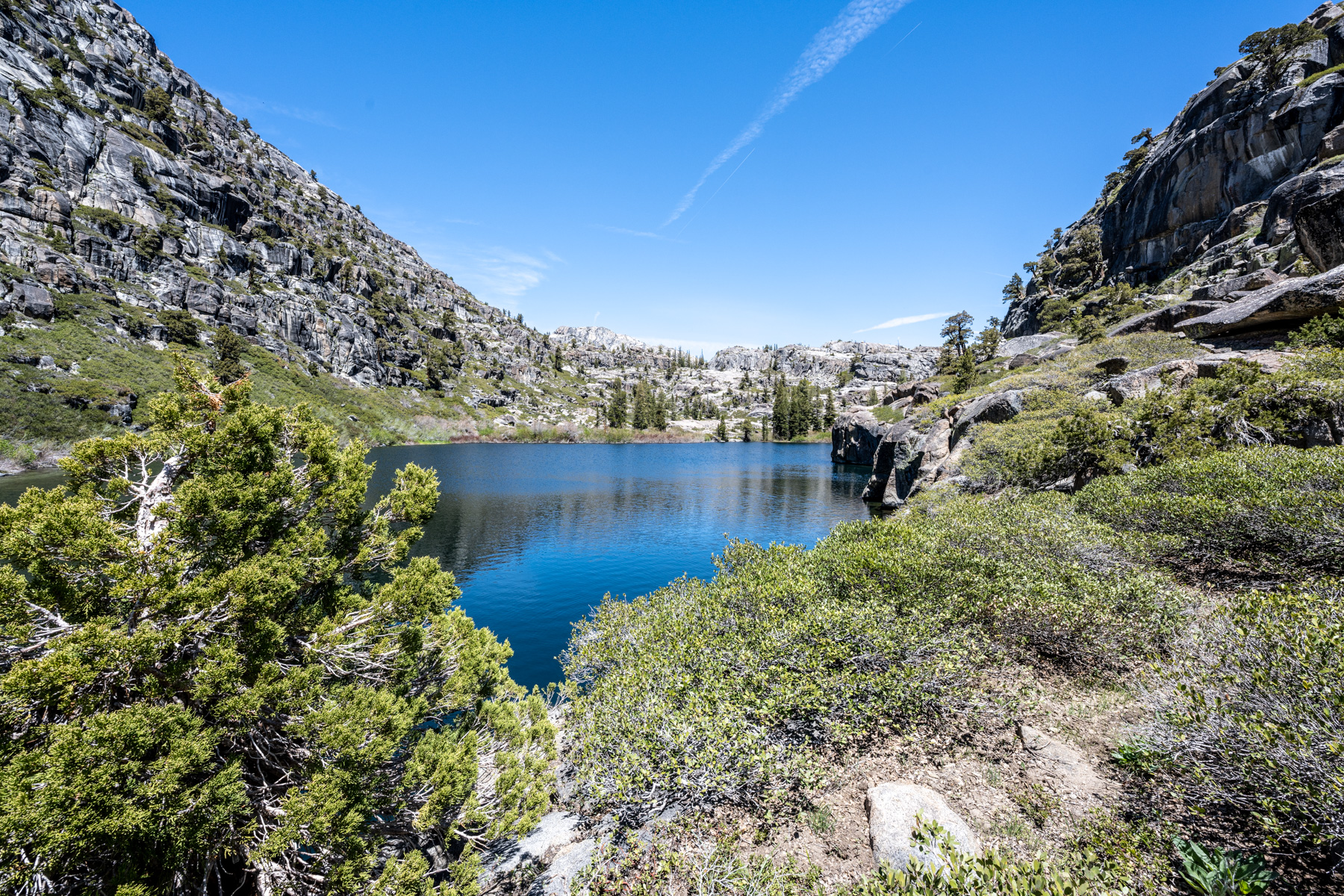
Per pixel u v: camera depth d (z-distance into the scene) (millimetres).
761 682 8688
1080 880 4703
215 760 5324
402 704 6262
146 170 129250
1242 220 67375
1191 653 6523
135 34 177875
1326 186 35219
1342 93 62969
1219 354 25094
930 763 7328
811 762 7355
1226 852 4734
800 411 169875
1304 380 17172
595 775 7465
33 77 116625
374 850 5848
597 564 26734
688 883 5879
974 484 25594
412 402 156750
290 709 5676
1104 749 6879
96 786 3900
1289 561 9414
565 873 6625
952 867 4363
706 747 7191
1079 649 8836
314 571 6621
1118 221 97188
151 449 6309
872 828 6133
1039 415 27703
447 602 7316
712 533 34062
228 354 99500
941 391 72875
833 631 9172
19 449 50188
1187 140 79062
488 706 8266
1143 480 13789
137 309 98125
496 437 154750
